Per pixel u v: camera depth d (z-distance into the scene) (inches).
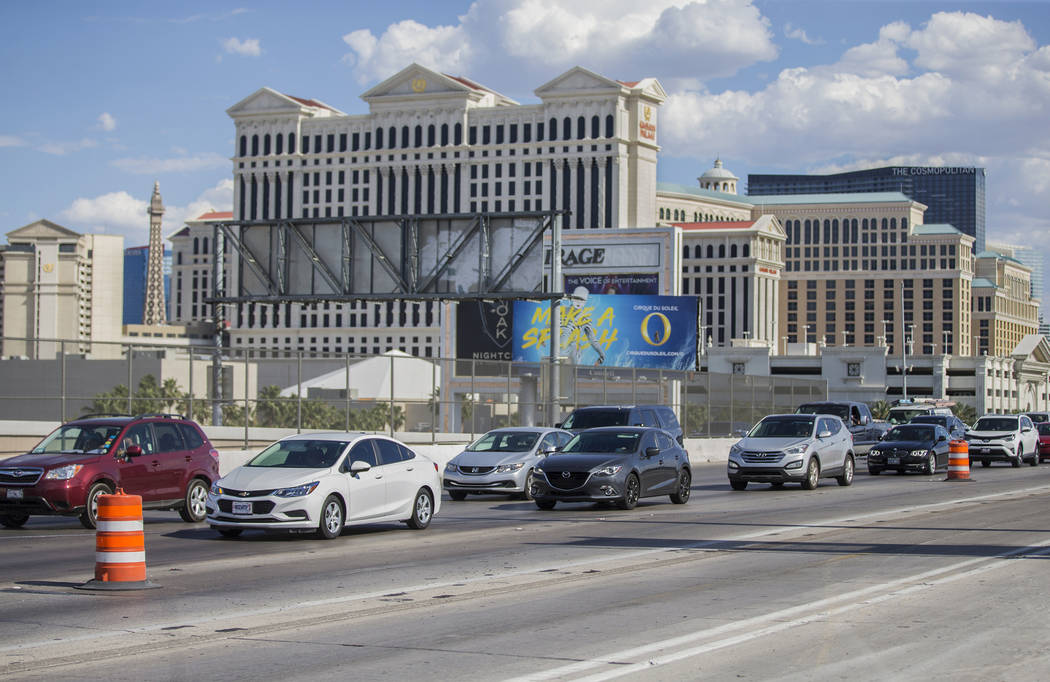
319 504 700.7
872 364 5615.2
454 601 477.7
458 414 1563.7
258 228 1726.1
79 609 460.1
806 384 2436.0
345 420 1366.9
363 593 499.8
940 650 375.2
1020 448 1689.2
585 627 417.1
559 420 1691.7
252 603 474.0
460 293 1640.0
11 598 487.8
